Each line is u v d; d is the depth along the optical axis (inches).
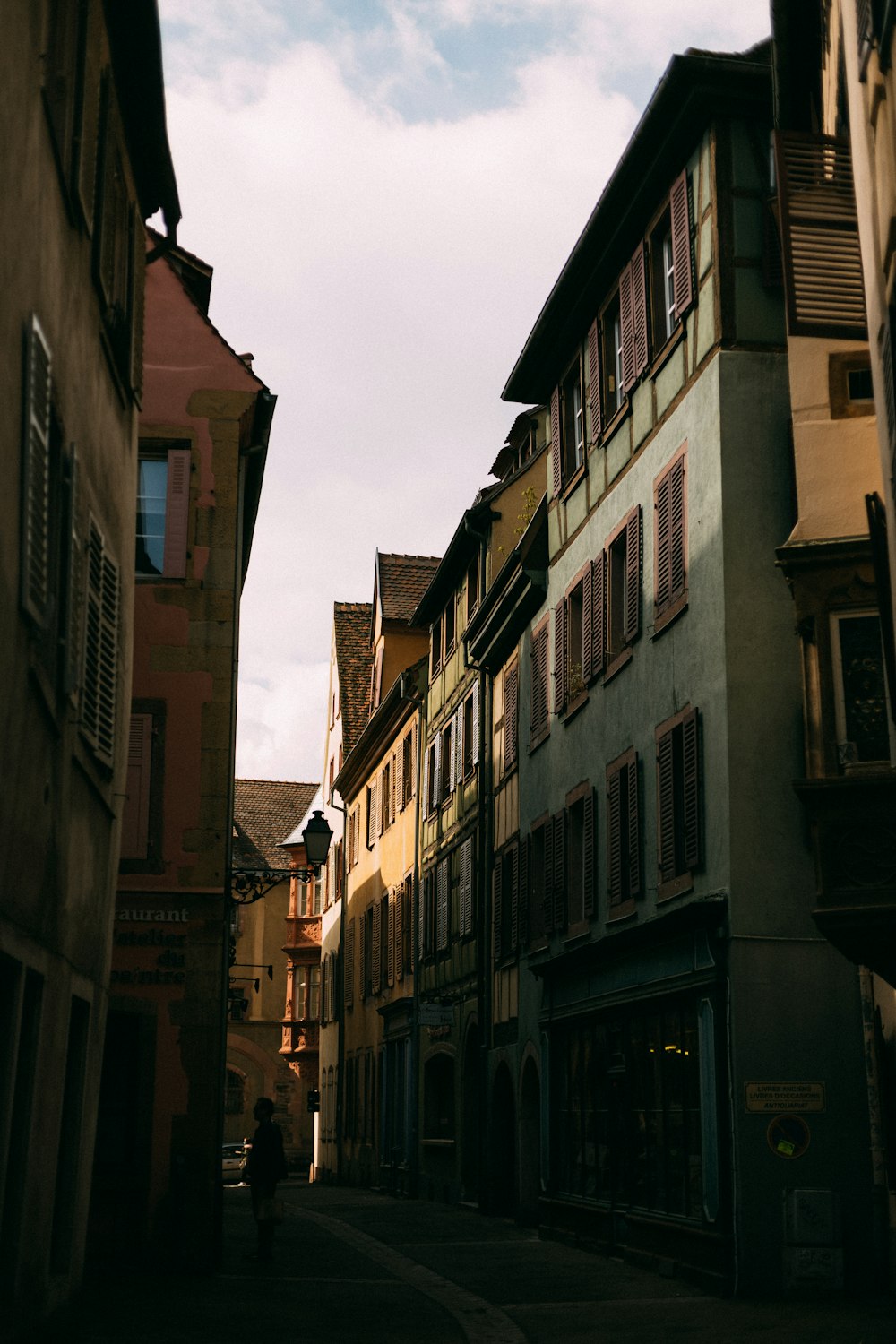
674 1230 659.4
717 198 675.4
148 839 715.4
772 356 662.5
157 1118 689.0
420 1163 1359.5
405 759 1541.6
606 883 807.7
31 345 358.6
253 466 836.6
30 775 383.6
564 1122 887.1
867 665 526.0
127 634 572.1
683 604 687.1
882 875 496.1
